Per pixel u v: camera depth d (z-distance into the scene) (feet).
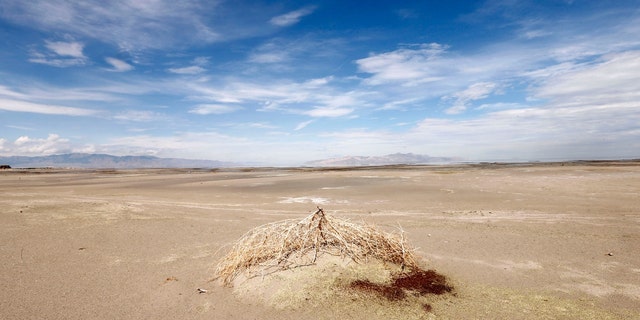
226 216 33.55
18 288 14.61
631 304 13.12
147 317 12.20
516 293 14.11
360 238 16.97
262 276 14.75
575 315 12.22
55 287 14.80
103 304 13.19
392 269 15.97
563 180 63.87
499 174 84.23
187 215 33.94
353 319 11.92
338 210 37.19
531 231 25.57
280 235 16.92
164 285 15.14
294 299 13.20
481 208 37.17
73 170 202.28
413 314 12.23
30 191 60.49
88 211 34.58
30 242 22.26
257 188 63.46
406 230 26.27
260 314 12.37
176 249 21.08
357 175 94.43
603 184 55.72
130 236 24.44
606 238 23.24
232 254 16.79
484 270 16.92
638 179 62.08
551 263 18.03
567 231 25.45
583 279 15.74
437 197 46.68
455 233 25.09
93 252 20.25
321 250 16.31
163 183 79.77
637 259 18.63
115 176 119.03
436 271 16.62
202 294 14.17
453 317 12.04
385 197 47.96
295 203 43.55
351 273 15.08
